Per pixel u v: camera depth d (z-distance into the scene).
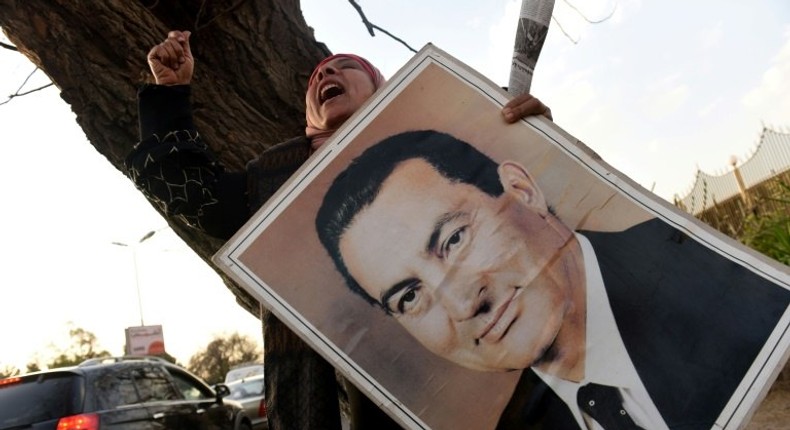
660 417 1.40
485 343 1.51
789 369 4.84
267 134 3.11
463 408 1.47
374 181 1.65
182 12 3.15
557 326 1.49
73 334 44.78
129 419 6.10
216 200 1.90
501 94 1.69
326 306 1.57
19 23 2.96
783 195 7.09
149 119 1.94
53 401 5.71
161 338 26.44
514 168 1.62
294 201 1.65
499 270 1.55
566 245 1.54
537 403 1.45
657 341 1.44
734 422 1.36
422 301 1.55
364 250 1.60
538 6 1.92
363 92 2.04
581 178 1.59
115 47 2.95
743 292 1.44
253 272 1.60
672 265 1.49
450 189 1.62
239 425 8.56
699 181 9.07
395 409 1.49
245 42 3.19
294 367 1.74
